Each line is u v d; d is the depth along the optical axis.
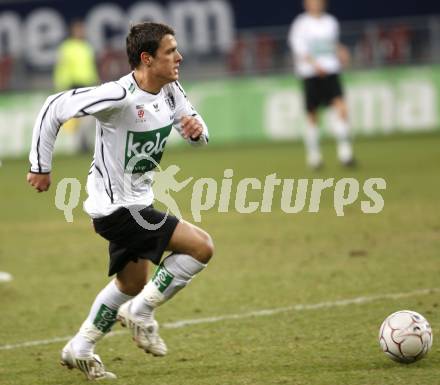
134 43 21.20
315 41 62.56
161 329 27.28
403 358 21.89
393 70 81.25
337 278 33.22
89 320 22.34
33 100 82.31
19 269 37.94
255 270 35.47
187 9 91.12
